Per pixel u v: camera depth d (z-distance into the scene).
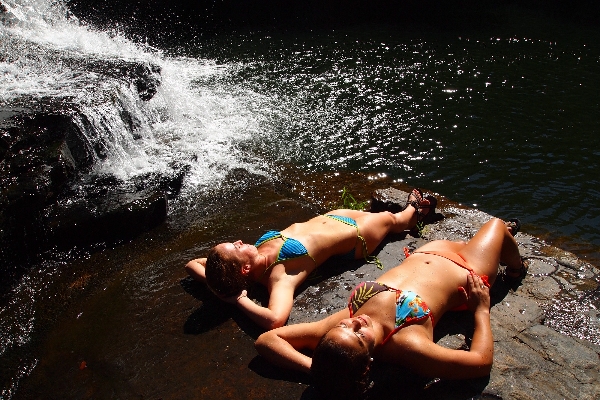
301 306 3.61
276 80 9.27
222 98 8.33
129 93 6.64
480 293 3.26
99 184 5.06
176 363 3.21
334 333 2.70
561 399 2.82
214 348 3.30
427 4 14.59
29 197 4.38
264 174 6.02
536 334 3.29
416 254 3.58
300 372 3.06
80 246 4.57
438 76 9.49
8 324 3.71
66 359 3.34
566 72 9.67
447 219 4.87
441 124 7.50
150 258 4.40
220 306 3.70
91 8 12.26
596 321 3.44
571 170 6.19
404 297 3.03
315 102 8.27
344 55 10.80
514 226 4.39
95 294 3.97
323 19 13.81
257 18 13.89
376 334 2.93
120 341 3.44
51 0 10.13
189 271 3.98
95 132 5.62
